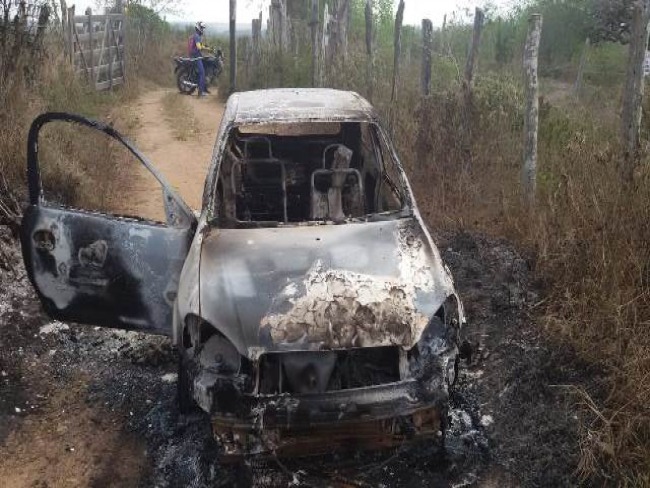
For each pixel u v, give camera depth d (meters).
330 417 2.89
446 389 3.04
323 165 4.66
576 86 11.71
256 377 2.97
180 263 3.77
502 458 3.39
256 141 4.71
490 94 7.38
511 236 5.43
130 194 7.77
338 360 3.12
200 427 3.68
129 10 21.09
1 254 5.17
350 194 4.32
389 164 4.30
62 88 9.96
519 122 7.16
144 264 3.78
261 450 2.94
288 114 4.27
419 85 8.60
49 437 3.69
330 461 3.40
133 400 3.99
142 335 4.70
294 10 18.38
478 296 4.74
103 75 14.88
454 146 6.67
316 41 10.07
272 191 4.82
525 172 5.70
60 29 12.58
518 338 4.24
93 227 3.76
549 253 4.67
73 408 3.94
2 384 4.10
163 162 9.25
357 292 3.15
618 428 3.35
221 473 3.32
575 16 14.81
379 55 10.52
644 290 4.04
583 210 4.57
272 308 3.10
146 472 3.40
